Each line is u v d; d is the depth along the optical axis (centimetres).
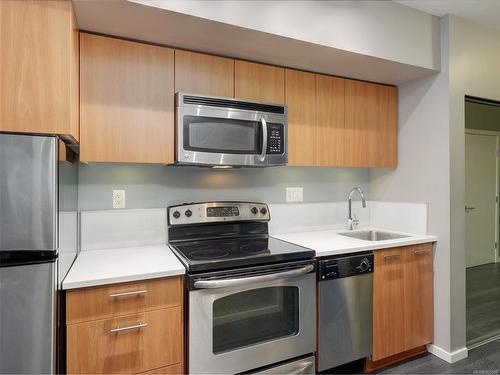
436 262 230
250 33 166
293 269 173
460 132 227
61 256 129
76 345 131
